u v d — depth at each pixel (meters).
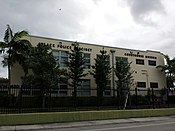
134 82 37.31
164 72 41.62
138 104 24.08
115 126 14.45
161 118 19.39
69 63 28.89
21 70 28.27
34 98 21.19
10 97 17.48
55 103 23.12
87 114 17.45
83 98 28.45
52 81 24.31
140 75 38.59
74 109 18.47
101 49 35.19
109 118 18.39
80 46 33.38
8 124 14.68
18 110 16.20
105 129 13.01
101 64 30.62
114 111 18.77
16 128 13.65
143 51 39.84
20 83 27.89
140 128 13.16
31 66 25.28
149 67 40.03
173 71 40.56
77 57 28.73
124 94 23.86
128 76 33.06
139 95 25.44
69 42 32.59
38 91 22.00
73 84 28.42
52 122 16.03
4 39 26.72
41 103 21.00
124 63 33.34
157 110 21.36
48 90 20.83
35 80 23.98
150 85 39.47
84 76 30.19
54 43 31.48
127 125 14.96
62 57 31.81
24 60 26.28
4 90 18.48
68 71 30.41
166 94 26.59
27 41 26.92
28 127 14.03
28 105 20.62
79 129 13.24
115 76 34.66
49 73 24.70
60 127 14.19
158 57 41.62
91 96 29.41
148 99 24.23
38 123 15.55
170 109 22.33
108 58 35.25
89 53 34.06
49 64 25.06
